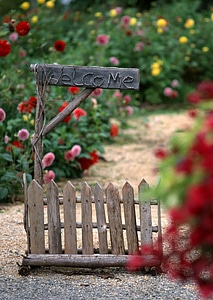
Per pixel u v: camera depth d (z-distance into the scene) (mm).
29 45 10242
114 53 13891
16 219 6523
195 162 2531
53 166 8062
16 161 7586
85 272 5086
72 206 5051
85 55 12688
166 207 2842
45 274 5051
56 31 13562
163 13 16406
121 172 8719
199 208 2451
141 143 10641
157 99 14297
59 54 11344
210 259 2887
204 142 2480
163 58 14312
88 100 8992
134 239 5047
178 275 3043
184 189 2561
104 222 5062
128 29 13734
